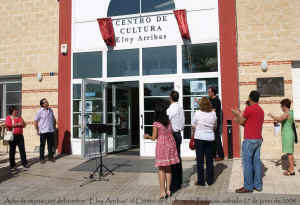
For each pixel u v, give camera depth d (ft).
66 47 32.53
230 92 27.76
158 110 16.67
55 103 32.78
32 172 23.85
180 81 29.22
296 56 26.96
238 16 28.43
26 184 20.21
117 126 33.55
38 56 33.68
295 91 27.40
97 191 18.11
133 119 43.62
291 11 27.32
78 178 21.58
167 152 16.35
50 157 27.89
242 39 28.17
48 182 20.66
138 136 43.29
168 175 16.79
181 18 28.96
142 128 29.94
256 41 27.84
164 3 30.37
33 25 34.06
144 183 19.74
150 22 30.45
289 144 20.79
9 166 26.27
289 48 27.14
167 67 29.84
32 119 33.47
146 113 29.96
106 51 31.63
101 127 21.11
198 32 29.12
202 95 28.58
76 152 31.50
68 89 32.22
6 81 35.76
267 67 27.43
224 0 28.53
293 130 21.12
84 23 32.35
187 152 28.50
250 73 27.76
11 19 34.81
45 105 27.89
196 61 29.07
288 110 20.80
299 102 27.27
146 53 30.55
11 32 34.73
